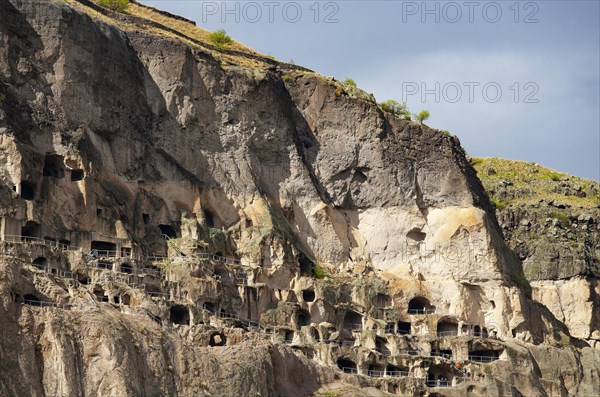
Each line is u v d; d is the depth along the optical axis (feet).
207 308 479.41
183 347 426.51
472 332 542.16
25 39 483.51
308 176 544.21
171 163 510.58
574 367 543.80
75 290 429.38
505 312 549.54
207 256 495.82
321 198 544.62
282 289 508.53
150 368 411.13
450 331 539.29
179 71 522.88
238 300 492.54
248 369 433.48
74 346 399.24
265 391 435.94
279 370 451.53
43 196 463.01
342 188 555.28
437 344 523.70
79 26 495.41
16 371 387.96
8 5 481.46
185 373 421.18
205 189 515.91
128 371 399.85
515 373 519.19
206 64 531.09
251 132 534.37
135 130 506.07
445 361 506.89
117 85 504.43
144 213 496.23
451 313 543.80
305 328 498.28
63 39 489.67
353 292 525.75
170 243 493.77
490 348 525.75
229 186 522.06
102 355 399.24
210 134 526.16
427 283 548.31
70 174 474.08
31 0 488.44
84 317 407.03
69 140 477.36
